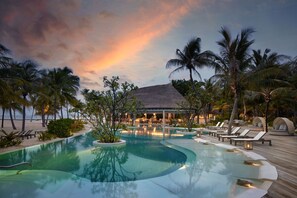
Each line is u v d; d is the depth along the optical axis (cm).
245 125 3300
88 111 1470
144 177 746
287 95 2788
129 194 544
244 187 552
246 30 1797
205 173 693
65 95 3472
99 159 1026
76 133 2170
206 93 2542
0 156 1062
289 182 576
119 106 1503
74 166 895
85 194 555
